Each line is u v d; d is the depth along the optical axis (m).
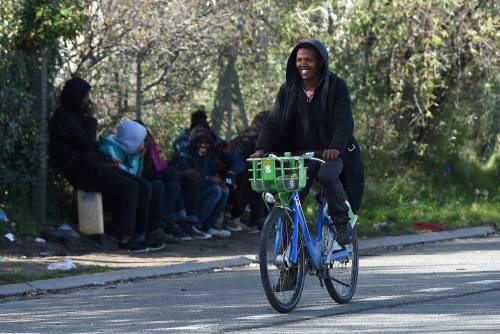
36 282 27.44
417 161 52.47
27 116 34.44
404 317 21.92
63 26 34.00
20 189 34.69
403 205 47.38
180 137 38.22
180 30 39.84
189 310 23.25
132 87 41.41
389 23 46.72
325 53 22.81
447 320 21.45
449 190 52.47
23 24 33.97
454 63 50.78
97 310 23.59
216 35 42.09
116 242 34.69
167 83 43.19
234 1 41.56
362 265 31.66
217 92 44.47
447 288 26.27
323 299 24.64
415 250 36.69
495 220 46.31
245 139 39.19
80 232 34.22
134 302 24.70
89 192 34.16
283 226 22.38
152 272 29.89
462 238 41.72
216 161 38.50
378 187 47.31
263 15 44.97
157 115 43.38
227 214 39.50
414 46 47.44
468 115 53.22
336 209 22.94
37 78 34.78
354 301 24.31
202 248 34.97
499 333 19.86
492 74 50.50
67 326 21.56
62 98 34.91
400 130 50.34
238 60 46.84
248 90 47.72
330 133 23.14
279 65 46.62
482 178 55.62
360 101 48.94
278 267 22.23
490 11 48.50
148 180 35.84
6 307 24.33
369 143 49.19
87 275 28.70
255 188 22.30
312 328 20.69
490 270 30.02
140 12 38.91
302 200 23.09
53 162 35.66
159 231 34.59
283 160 22.02
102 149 35.06
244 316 22.27
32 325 21.75
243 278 29.19
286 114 23.16
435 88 51.16
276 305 22.22
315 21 47.09
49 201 35.75
